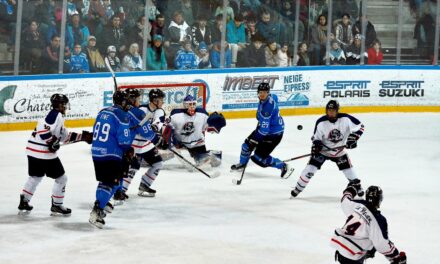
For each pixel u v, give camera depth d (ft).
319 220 54.39
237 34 93.76
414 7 100.89
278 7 95.30
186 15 90.68
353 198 39.70
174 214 54.80
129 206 56.44
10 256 44.70
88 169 67.26
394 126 91.45
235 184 64.28
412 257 47.24
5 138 77.92
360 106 99.96
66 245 46.96
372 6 101.50
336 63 99.91
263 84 62.80
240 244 48.52
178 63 91.35
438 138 85.56
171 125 66.03
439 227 53.78
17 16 80.79
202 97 82.69
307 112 97.55
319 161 58.80
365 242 38.27
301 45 97.60
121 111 49.75
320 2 97.66
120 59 87.86
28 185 52.19
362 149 79.05
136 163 57.00
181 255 45.98
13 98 80.48
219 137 83.05
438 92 100.89
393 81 100.42
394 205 59.06
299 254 46.91
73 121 83.97
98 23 85.66
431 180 67.46
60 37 83.56
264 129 63.41
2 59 81.00
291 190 62.44
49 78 82.17
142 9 88.17
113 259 44.86
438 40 101.71
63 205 55.47
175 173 67.41
